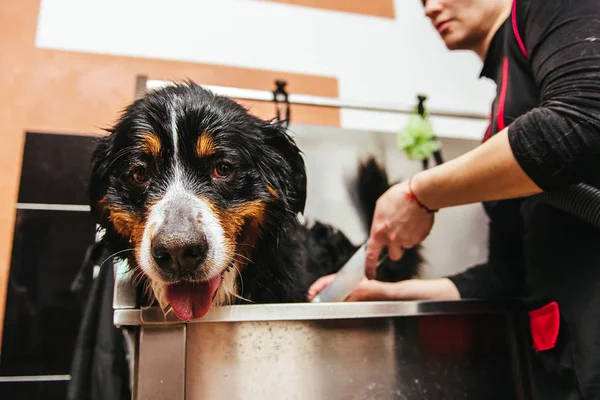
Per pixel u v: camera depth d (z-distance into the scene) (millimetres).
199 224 992
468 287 1368
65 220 1978
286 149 1311
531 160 824
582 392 946
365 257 1241
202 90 1233
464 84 2568
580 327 962
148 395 839
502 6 1181
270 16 2344
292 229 1379
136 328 891
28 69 2031
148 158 1104
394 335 1018
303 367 938
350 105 1681
